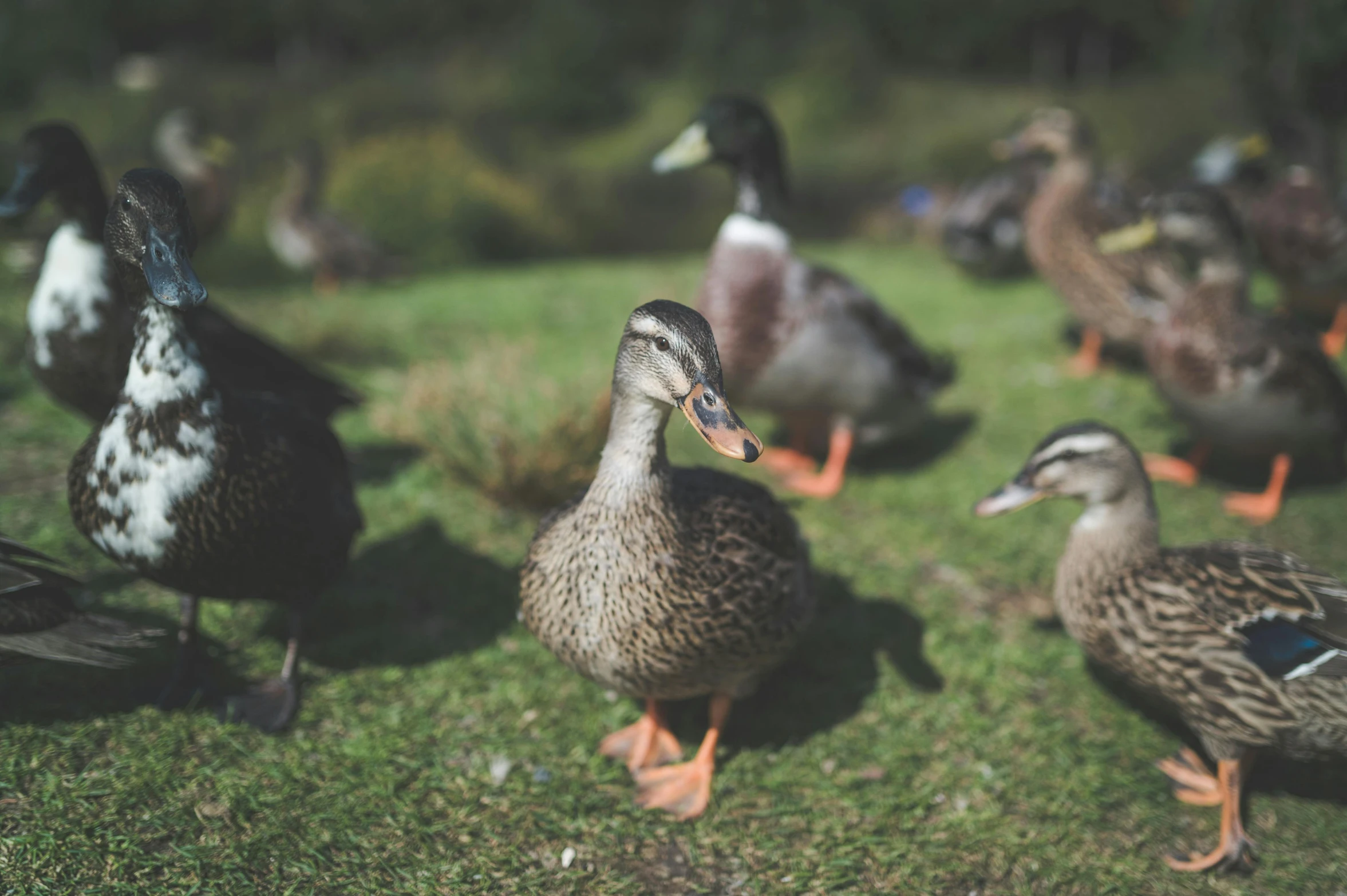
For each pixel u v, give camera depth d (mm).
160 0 10977
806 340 1276
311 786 893
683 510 882
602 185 5387
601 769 940
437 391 1321
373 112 7656
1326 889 871
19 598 828
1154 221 1299
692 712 1004
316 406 1178
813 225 4863
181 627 958
